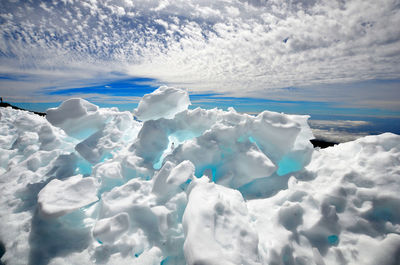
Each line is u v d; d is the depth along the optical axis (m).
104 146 4.24
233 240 2.12
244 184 3.66
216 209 2.36
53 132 5.01
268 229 2.54
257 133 3.98
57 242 2.51
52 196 2.58
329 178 3.04
